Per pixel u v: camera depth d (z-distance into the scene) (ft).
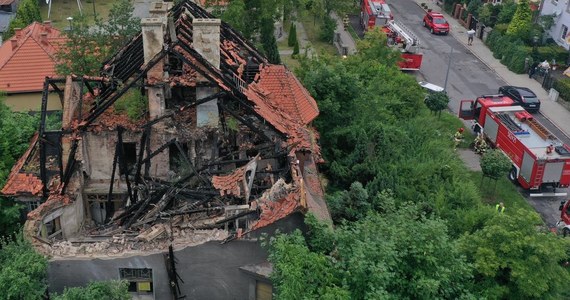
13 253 60.03
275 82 90.53
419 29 204.23
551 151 110.01
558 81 155.22
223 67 83.35
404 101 126.62
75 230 75.20
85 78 79.46
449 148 115.24
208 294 63.98
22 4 172.96
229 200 71.46
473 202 95.14
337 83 103.50
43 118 76.18
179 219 68.90
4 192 73.72
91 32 122.31
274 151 77.05
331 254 59.06
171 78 77.61
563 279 64.34
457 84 163.02
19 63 123.75
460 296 57.11
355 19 212.23
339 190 97.30
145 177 77.97
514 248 63.16
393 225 59.21
